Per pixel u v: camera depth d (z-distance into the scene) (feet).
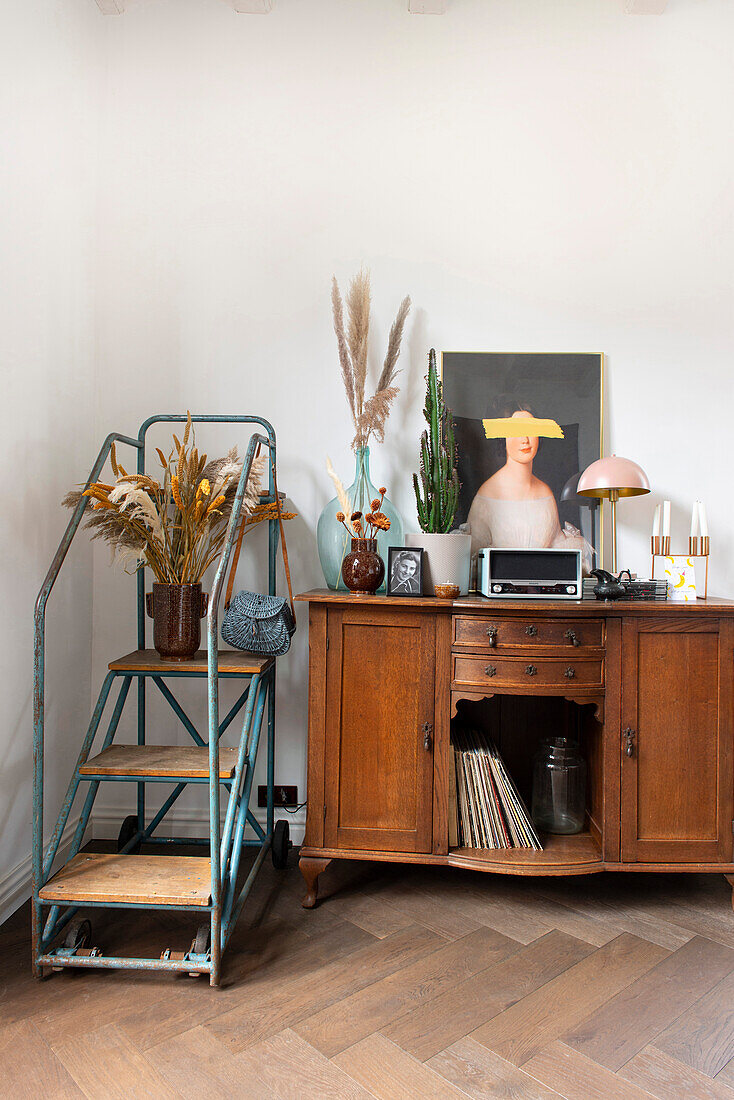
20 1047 4.90
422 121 8.61
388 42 8.64
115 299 8.61
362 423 7.68
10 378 6.59
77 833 6.31
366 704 6.96
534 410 8.43
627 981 5.74
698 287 8.47
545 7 8.62
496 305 8.52
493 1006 5.40
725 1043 5.04
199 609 7.18
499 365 8.47
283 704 8.54
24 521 6.85
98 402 8.59
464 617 6.88
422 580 7.29
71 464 7.91
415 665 6.94
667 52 8.55
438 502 7.70
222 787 8.61
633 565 8.42
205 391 8.59
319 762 6.95
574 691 6.82
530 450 8.39
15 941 6.24
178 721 8.54
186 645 7.06
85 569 8.35
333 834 6.94
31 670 6.98
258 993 5.53
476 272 8.54
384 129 8.61
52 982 5.66
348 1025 5.16
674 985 5.70
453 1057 4.85
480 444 8.41
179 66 8.66
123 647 8.59
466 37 8.62
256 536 8.60
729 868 6.82
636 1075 4.71
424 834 6.88
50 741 7.47
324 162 8.61
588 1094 4.54
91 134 8.36
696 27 8.55
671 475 8.43
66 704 7.85
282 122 8.64
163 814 7.77
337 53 8.64
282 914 6.80
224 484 6.94
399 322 8.06
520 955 6.10
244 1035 5.04
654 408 8.45
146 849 8.17
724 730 6.88
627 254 8.51
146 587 8.61
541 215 8.54
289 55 8.66
